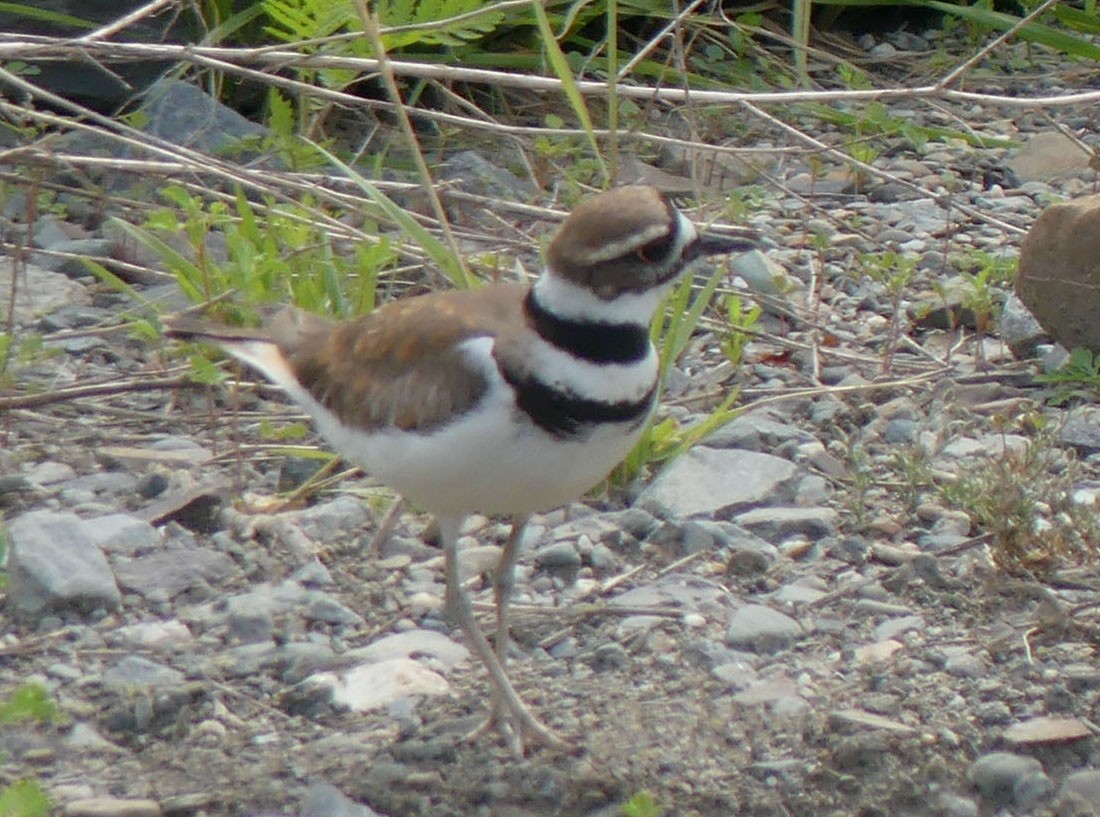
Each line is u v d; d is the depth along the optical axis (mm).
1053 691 8328
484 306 7582
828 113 16859
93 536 9492
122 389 11234
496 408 7195
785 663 8680
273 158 14664
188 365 11633
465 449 7285
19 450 10641
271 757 7836
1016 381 12055
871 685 8469
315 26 13961
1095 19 17984
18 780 7504
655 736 8023
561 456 7301
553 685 8477
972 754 7945
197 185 13305
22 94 14984
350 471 10391
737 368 11977
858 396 11789
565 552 9602
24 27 14984
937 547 9750
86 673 8438
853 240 14508
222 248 13352
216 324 8977
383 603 9219
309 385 8172
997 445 10961
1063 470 10742
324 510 9984
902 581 9391
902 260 12789
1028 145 16531
